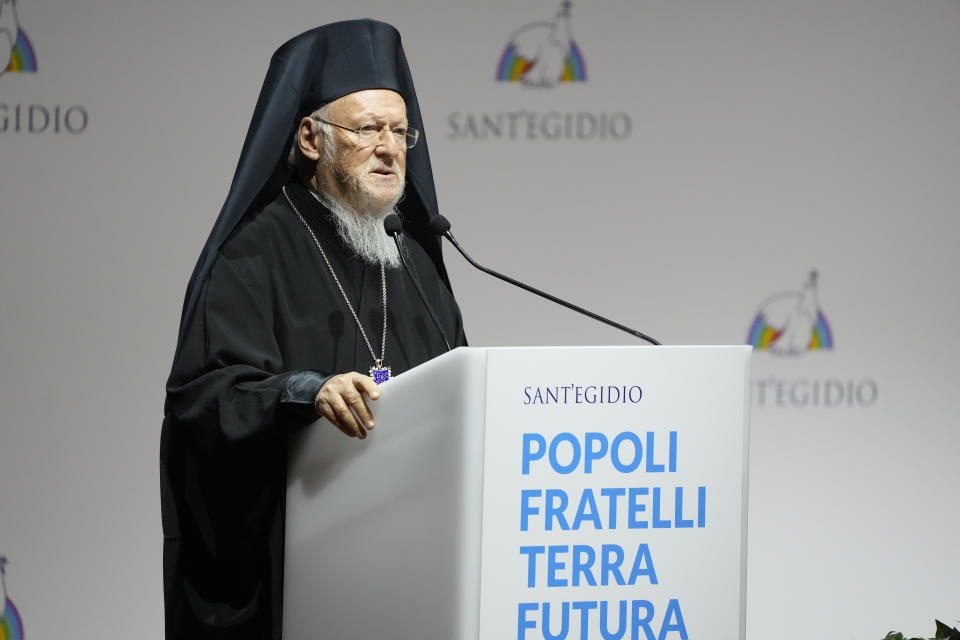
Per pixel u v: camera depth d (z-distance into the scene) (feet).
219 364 20.76
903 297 39.60
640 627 17.22
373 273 24.12
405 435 17.42
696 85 38.52
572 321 38.45
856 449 39.86
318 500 18.93
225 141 35.83
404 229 26.18
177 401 20.53
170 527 21.75
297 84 23.40
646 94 38.37
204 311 21.39
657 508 17.30
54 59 34.91
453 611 16.35
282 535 19.98
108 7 35.12
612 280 38.52
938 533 40.06
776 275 39.11
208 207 35.81
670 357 17.38
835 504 39.93
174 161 35.60
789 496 39.78
